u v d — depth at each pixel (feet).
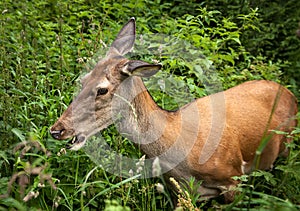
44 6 43.34
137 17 41.73
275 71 37.86
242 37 45.55
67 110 25.27
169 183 27.43
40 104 28.04
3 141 27.04
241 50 39.06
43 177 23.43
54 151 27.20
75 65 33.83
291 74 41.24
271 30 46.73
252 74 38.81
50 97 29.30
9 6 40.75
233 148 27.50
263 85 30.94
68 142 27.30
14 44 35.27
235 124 28.09
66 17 43.24
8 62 31.96
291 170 25.35
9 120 27.86
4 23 36.86
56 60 34.12
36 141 25.22
